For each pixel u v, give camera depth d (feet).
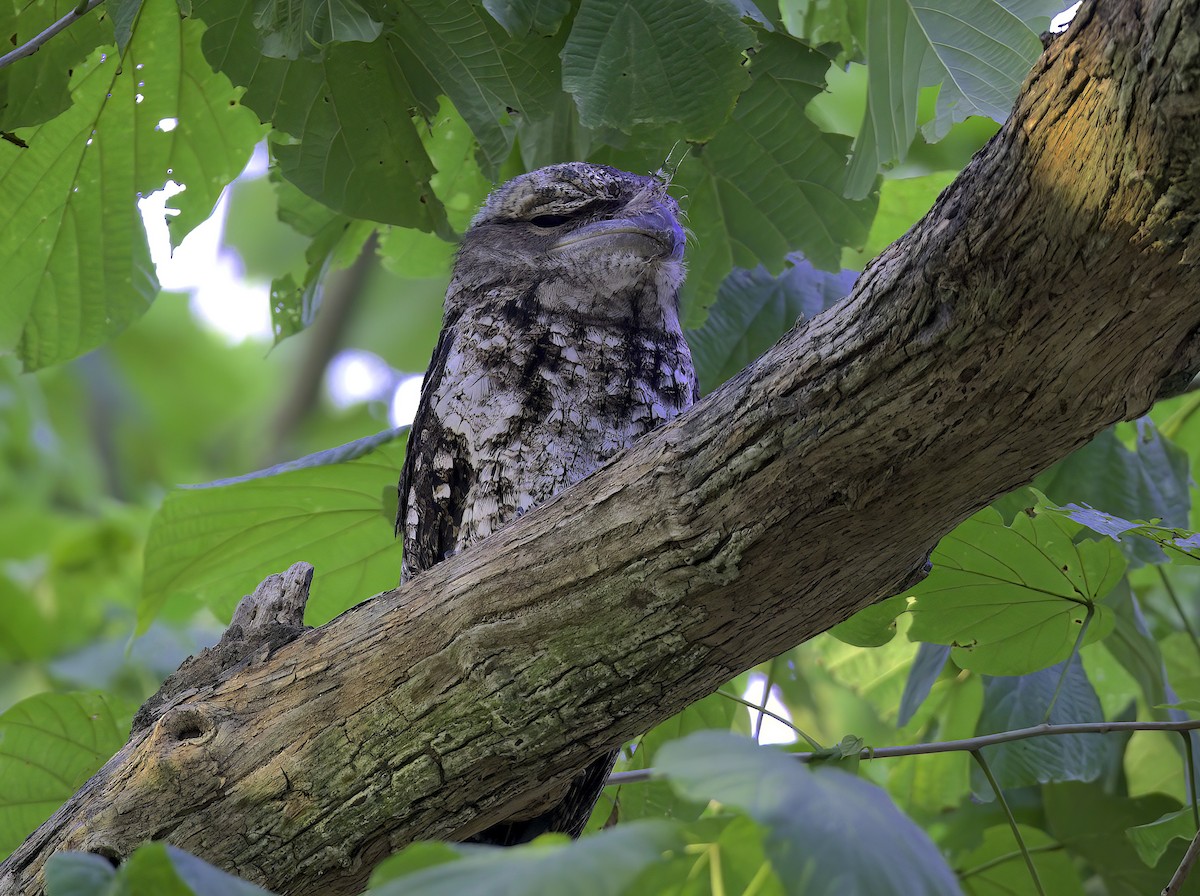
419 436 25.36
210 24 21.59
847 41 25.85
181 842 17.10
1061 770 25.90
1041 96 12.91
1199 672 32.30
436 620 17.10
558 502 16.99
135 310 26.68
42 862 17.28
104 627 41.29
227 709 17.56
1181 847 26.32
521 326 24.80
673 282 25.55
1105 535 20.71
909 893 9.36
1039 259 13.14
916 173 36.91
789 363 15.03
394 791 17.12
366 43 21.63
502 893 8.93
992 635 23.00
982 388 14.02
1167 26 11.74
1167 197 12.33
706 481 15.67
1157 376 14.19
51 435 51.31
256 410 68.85
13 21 22.41
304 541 29.01
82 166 25.04
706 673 16.93
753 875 17.65
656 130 25.18
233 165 25.76
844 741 20.86
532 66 21.35
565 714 16.87
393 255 29.71
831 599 16.44
